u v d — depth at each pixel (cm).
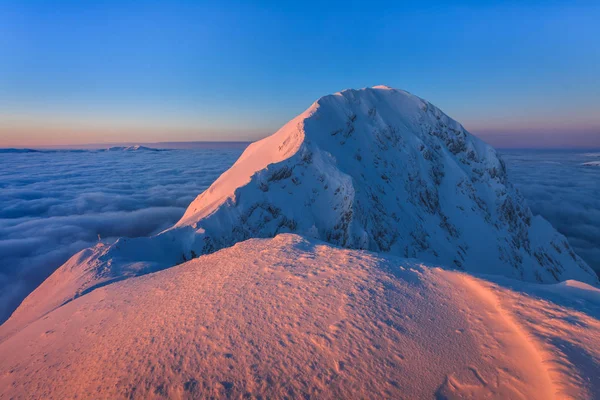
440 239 5488
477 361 486
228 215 3275
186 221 3609
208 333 623
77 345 711
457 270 838
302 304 692
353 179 4231
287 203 3762
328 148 4859
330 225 3847
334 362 505
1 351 863
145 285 1022
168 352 582
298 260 975
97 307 925
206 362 538
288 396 448
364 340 551
